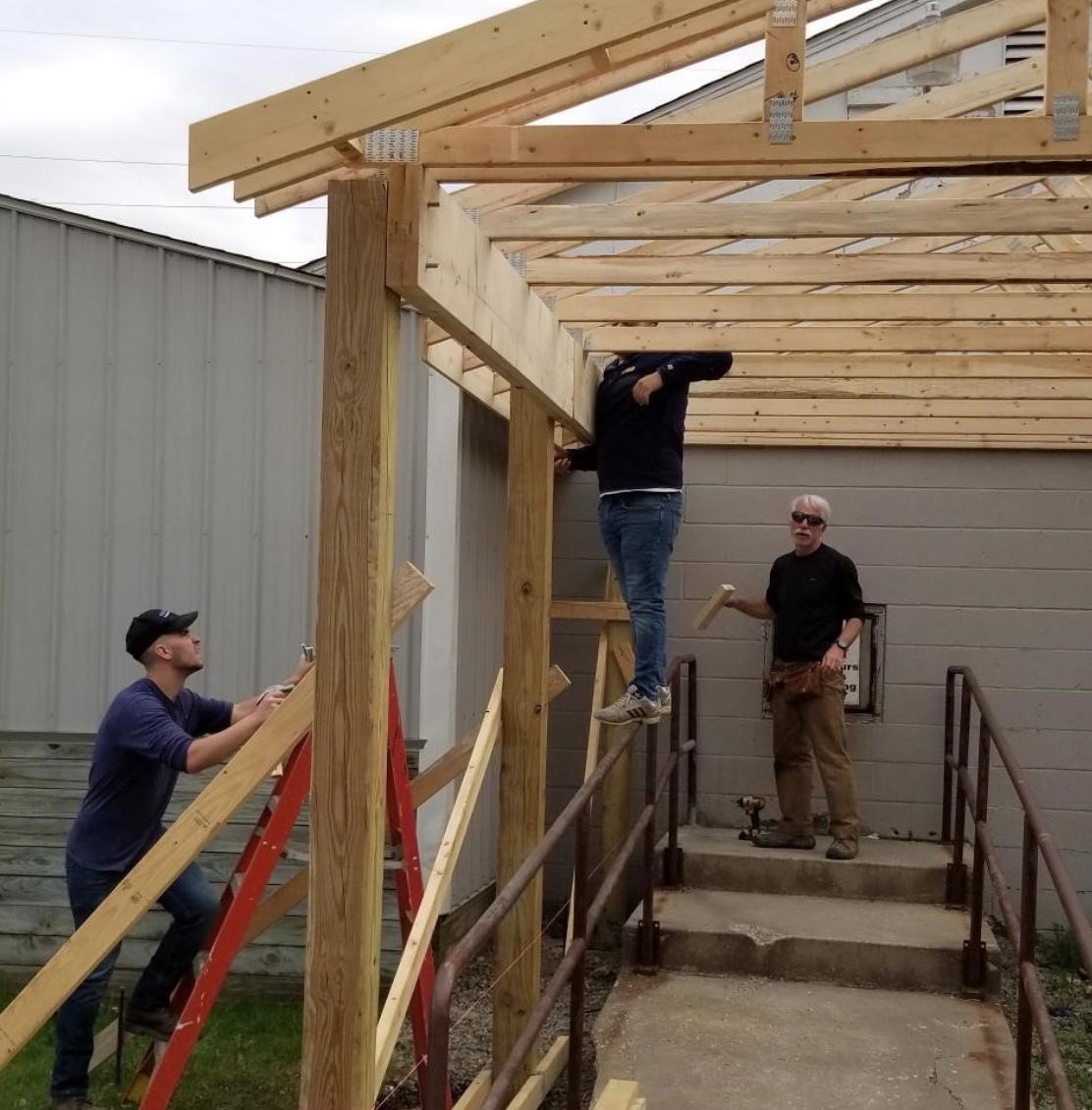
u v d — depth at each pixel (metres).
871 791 8.24
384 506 3.23
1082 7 3.21
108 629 7.25
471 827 7.49
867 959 6.29
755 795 8.33
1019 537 8.20
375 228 3.21
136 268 7.28
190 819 4.28
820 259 4.87
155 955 5.36
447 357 6.15
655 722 5.53
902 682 8.25
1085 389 6.71
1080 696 8.13
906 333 5.64
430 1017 3.08
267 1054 6.19
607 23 2.95
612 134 3.35
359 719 3.20
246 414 7.28
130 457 7.28
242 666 7.25
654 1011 5.93
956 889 6.98
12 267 7.29
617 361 5.84
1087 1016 6.95
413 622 7.15
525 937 5.43
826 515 7.23
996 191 5.72
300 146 3.02
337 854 3.21
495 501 8.20
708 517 8.41
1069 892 3.87
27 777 7.23
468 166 3.40
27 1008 4.23
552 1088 5.96
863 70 4.66
